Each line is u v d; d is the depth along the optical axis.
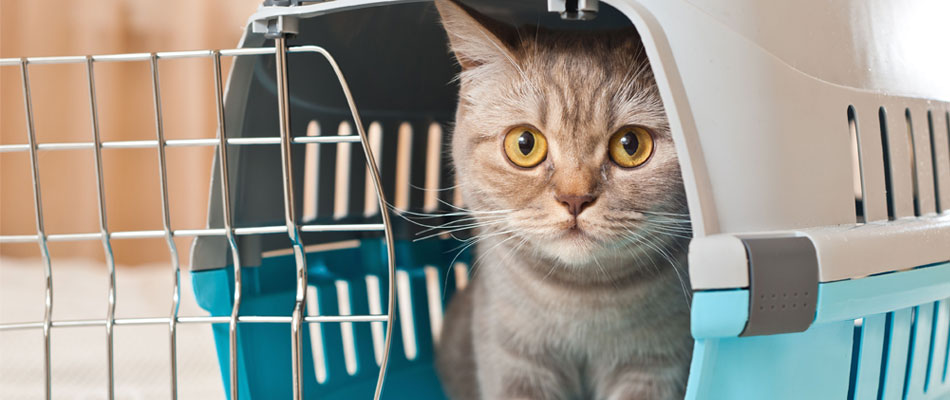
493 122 1.01
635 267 0.99
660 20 0.73
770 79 0.72
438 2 1.04
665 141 0.95
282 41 0.83
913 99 0.90
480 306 1.17
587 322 1.04
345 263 1.34
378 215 1.40
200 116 2.63
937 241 0.83
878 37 0.86
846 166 0.77
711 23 0.72
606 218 0.94
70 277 2.39
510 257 1.05
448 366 1.33
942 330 0.95
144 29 2.62
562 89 0.96
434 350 1.38
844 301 0.71
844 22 0.81
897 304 0.79
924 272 0.81
